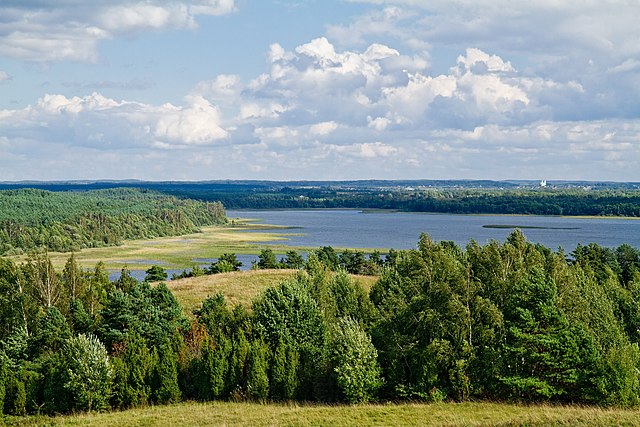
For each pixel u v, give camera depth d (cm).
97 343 4741
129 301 5603
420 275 4700
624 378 4088
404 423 3831
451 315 4453
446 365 4453
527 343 4262
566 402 4234
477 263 4956
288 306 5228
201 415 4228
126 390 4669
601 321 4962
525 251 5631
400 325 4734
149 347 5400
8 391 4591
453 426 3594
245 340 4900
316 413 4172
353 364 4503
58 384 4603
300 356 4919
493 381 4388
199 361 4922
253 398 4691
